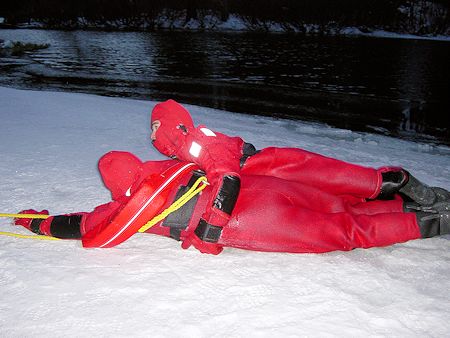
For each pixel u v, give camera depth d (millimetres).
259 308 2266
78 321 2195
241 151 2898
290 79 16781
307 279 2498
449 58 23609
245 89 14734
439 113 11008
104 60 21688
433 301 2303
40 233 2975
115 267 2652
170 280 2506
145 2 45469
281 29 43500
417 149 6461
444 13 42719
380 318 2174
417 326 2131
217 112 9016
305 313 2223
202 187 2674
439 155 6016
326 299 2322
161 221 2678
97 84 15367
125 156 2814
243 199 2604
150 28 43594
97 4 45500
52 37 33344
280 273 2562
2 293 2430
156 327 2141
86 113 7684
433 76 17469
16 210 3494
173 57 23062
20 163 4645
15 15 47062
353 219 2592
